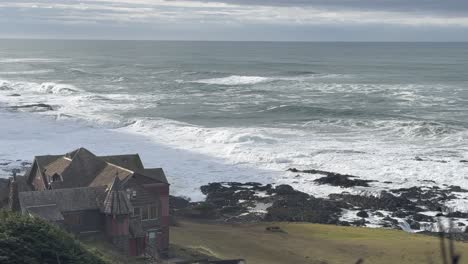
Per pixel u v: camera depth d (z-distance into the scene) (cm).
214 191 7475
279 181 7931
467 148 9525
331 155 9062
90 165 5222
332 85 18575
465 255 4747
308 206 6950
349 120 11925
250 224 6353
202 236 5675
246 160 8850
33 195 4597
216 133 10431
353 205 7031
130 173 4847
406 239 5688
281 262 4925
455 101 14712
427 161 8669
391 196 7144
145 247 4725
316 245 5491
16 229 3462
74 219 4600
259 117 12588
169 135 10562
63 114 12394
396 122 11456
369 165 8506
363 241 5612
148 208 4853
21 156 8875
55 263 3312
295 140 10150
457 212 6638
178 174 8144
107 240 4619
